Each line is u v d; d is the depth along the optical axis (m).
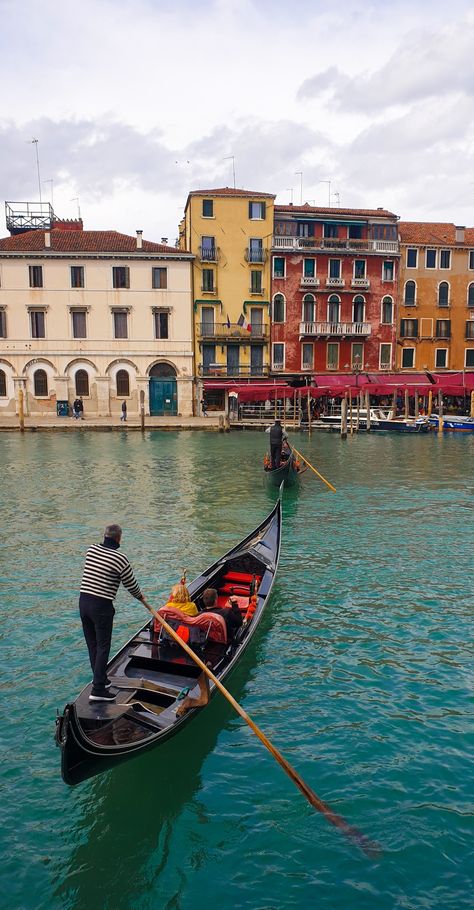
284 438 21.53
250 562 9.64
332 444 31.19
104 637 5.77
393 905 4.34
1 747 6.04
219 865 4.69
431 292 45.28
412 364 45.59
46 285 40.12
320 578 10.71
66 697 6.93
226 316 42.72
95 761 4.81
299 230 43.34
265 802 5.33
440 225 48.38
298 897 4.41
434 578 10.72
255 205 42.25
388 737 6.21
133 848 4.84
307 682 7.26
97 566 5.79
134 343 41.41
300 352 44.03
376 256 43.78
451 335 45.84
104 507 16.44
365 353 44.69
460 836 4.93
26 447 29.20
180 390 42.38
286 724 6.43
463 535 13.52
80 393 41.47
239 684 7.21
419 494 18.28
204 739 6.18
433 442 32.06
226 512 15.88
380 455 27.00
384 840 4.91
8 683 7.21
